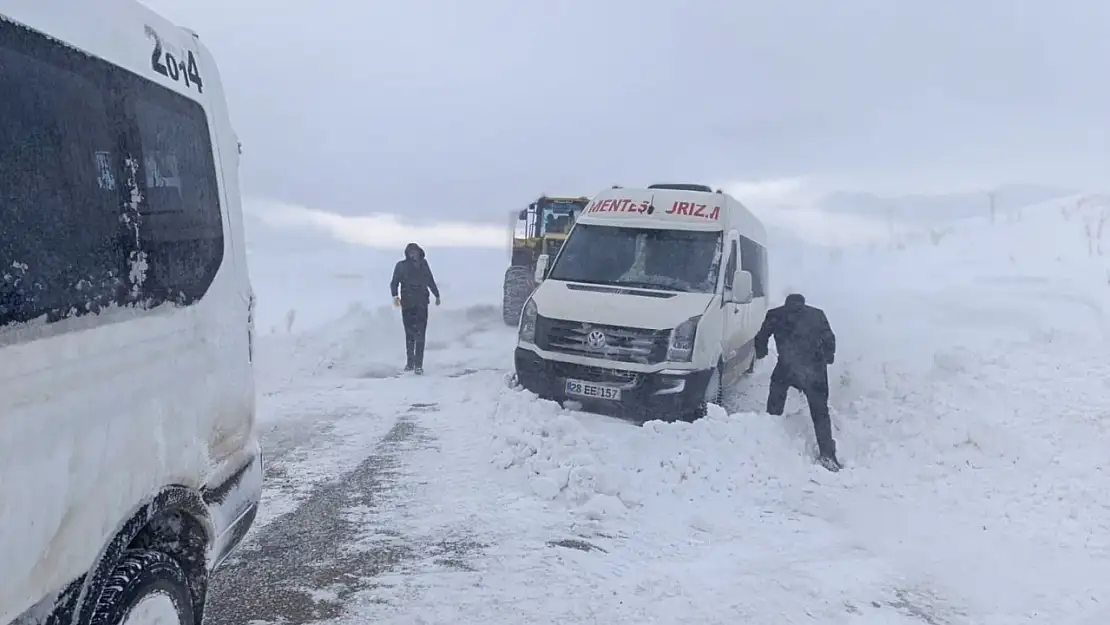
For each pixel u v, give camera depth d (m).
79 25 2.39
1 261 1.96
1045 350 9.34
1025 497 5.89
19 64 2.10
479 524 5.18
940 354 8.87
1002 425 7.23
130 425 2.44
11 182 2.04
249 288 3.58
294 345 12.20
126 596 2.36
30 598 1.98
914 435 7.09
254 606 3.93
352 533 4.96
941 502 5.88
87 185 2.37
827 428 6.77
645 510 5.59
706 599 4.21
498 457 6.43
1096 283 12.35
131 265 2.57
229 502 3.24
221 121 3.49
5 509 1.88
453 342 14.38
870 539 5.18
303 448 6.90
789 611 4.11
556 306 7.90
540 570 4.49
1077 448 6.69
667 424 6.97
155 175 2.78
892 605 4.23
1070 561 4.84
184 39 3.20
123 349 2.44
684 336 7.45
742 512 5.64
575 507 5.57
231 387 3.27
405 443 7.07
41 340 2.06
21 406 1.96
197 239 3.08
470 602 4.05
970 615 4.14
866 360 9.53
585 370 7.61
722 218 8.88
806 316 6.93
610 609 4.05
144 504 2.51
